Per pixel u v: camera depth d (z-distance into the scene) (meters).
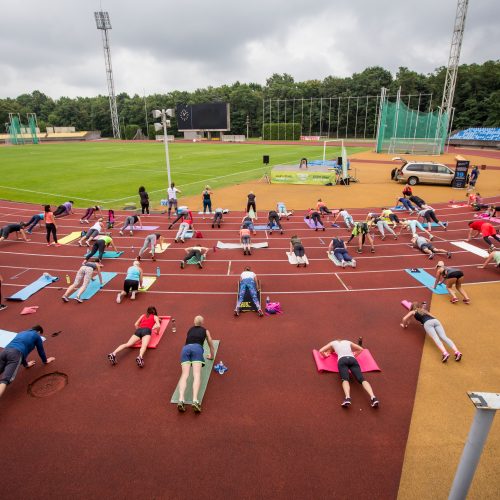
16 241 16.52
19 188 28.23
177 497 5.17
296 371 7.78
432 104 90.25
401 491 5.25
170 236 17.09
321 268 13.12
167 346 8.66
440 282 11.77
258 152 55.75
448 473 5.52
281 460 5.72
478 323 9.53
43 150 62.88
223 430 6.29
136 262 11.16
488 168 37.00
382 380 7.50
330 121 103.88
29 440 6.13
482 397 3.68
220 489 5.27
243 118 110.56
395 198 24.12
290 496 5.17
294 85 121.69
